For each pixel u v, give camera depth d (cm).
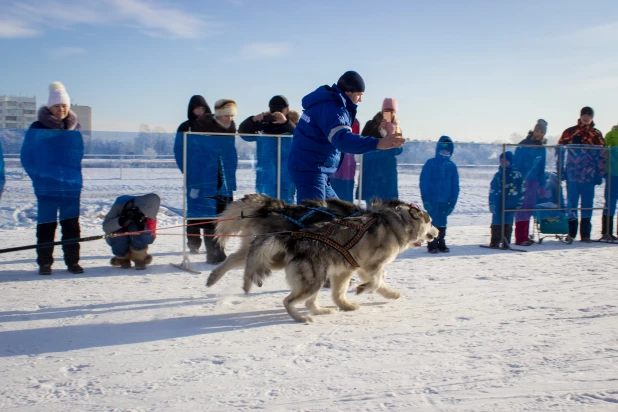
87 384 347
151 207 707
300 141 577
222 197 745
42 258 663
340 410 308
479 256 840
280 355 402
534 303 555
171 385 345
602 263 785
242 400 322
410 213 542
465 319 498
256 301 564
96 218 1072
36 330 459
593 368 371
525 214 944
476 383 346
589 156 983
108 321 487
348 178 815
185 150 720
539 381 348
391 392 332
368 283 531
